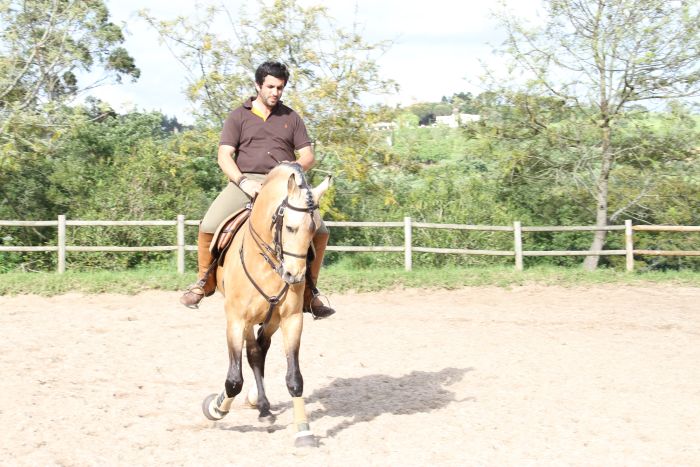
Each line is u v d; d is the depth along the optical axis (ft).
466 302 42.60
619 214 63.10
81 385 24.30
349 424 20.17
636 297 44.24
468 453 17.53
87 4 60.29
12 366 26.58
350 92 59.62
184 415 21.11
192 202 60.75
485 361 28.19
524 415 20.95
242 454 17.58
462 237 59.36
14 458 17.13
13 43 58.70
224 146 19.36
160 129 79.20
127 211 58.18
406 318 37.68
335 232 63.93
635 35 55.47
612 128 58.65
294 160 20.16
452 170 66.59
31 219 61.11
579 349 30.48
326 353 29.63
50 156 61.98
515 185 64.49
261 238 17.35
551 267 53.93
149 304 40.57
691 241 61.00
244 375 26.27
